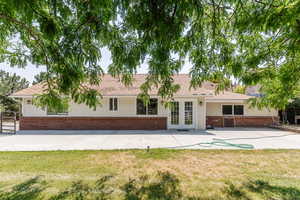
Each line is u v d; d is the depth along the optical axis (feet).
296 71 10.34
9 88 88.22
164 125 43.06
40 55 10.27
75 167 15.88
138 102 43.62
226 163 16.96
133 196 10.98
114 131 40.47
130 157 18.97
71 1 8.16
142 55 10.66
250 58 11.53
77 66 9.95
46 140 29.94
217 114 51.21
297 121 56.03
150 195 11.10
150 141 28.86
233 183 12.71
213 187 12.11
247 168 15.64
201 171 14.98
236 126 50.44
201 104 43.16
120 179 13.42
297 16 6.93
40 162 17.20
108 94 41.47
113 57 11.19
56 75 9.78
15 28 10.28
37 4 6.88
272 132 39.86
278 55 11.02
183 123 43.11
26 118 42.45
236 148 23.67
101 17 8.59
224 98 49.65
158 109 43.34
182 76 54.29
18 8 6.43
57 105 10.53
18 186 12.21
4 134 36.50
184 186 12.28
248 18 8.93
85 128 43.19
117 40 10.44
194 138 31.68
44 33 7.52
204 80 15.15
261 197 10.80
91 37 9.62
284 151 21.49
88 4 8.04
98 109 43.47
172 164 16.72
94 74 11.44
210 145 25.77
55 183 12.70
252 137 33.01
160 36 8.13
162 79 14.92
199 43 12.44
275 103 11.92
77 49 9.52
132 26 8.65
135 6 7.53
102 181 13.07
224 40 12.57
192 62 14.19
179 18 7.63
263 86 12.78
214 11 10.23
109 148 23.73
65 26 8.96
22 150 22.48
